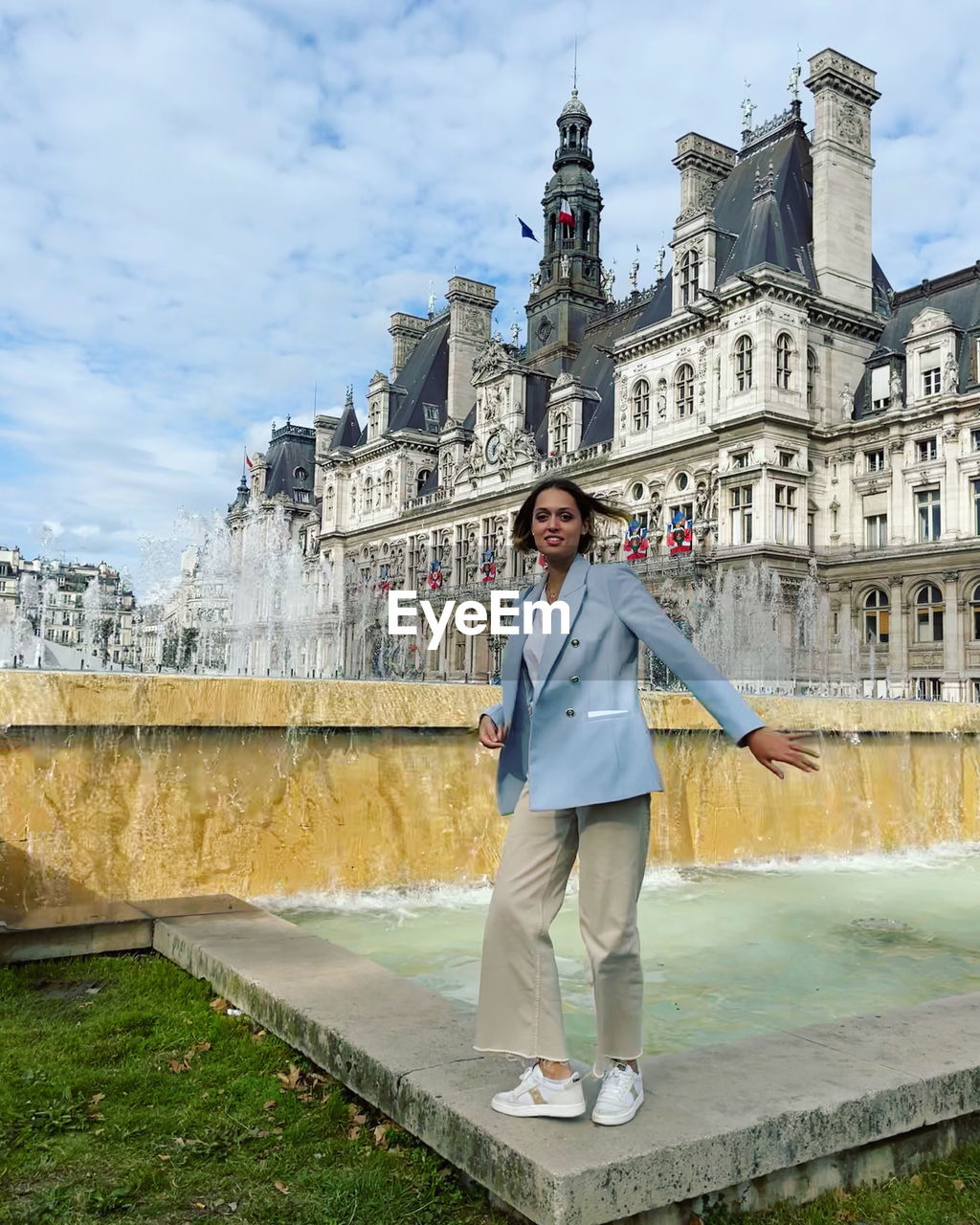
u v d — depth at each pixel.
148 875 10.40
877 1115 4.77
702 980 7.95
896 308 52.66
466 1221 4.29
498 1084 4.82
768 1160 4.41
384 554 85.44
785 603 48.03
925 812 15.95
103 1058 6.01
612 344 69.44
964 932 9.80
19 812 9.83
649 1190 4.09
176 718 10.51
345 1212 4.36
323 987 6.43
